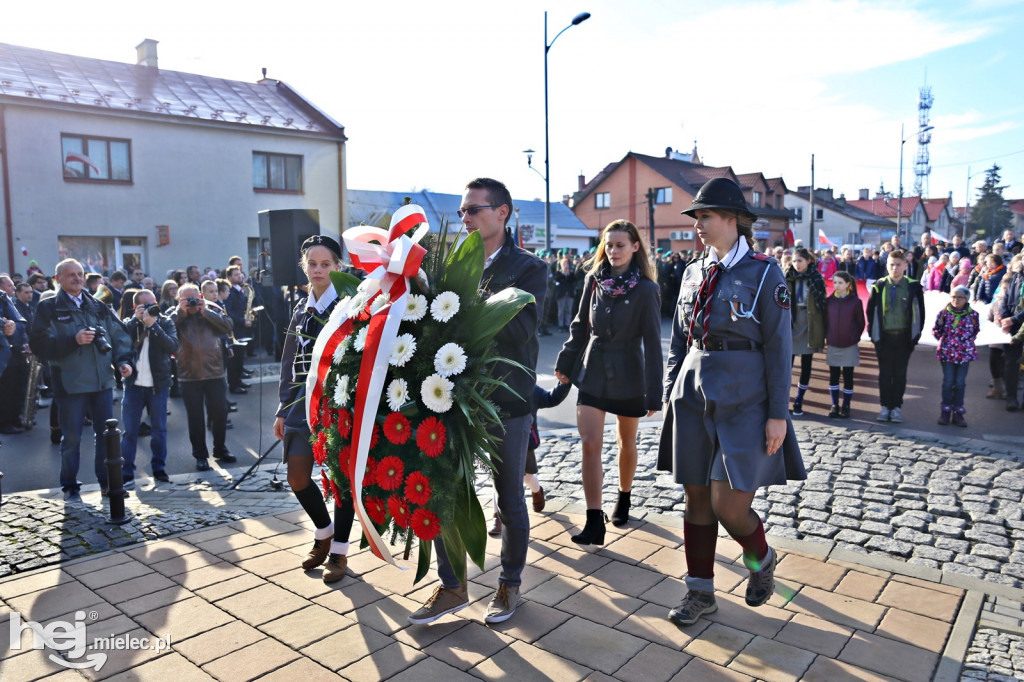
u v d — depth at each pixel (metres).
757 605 3.29
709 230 3.13
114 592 3.67
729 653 3.00
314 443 3.32
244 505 5.25
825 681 2.79
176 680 2.86
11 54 21.53
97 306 6.05
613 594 3.57
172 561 4.07
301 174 24.56
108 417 5.95
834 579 3.72
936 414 8.20
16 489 6.33
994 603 3.45
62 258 20.27
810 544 4.20
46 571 3.95
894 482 5.43
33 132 19.52
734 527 3.12
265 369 12.52
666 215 47.28
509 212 3.59
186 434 8.35
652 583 3.70
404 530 3.02
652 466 5.98
